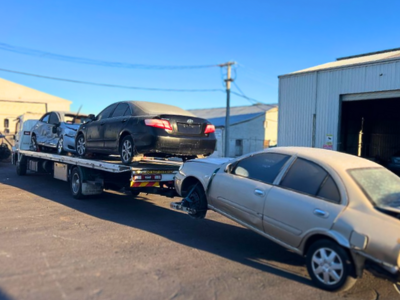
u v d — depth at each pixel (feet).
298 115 52.44
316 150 16.66
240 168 18.06
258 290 13.32
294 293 13.21
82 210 25.79
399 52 55.01
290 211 14.66
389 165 51.39
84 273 14.05
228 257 16.93
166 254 16.83
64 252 16.46
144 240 18.92
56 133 37.24
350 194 13.37
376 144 69.77
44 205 27.22
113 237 19.20
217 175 18.92
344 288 12.93
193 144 25.12
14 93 94.32
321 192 14.20
